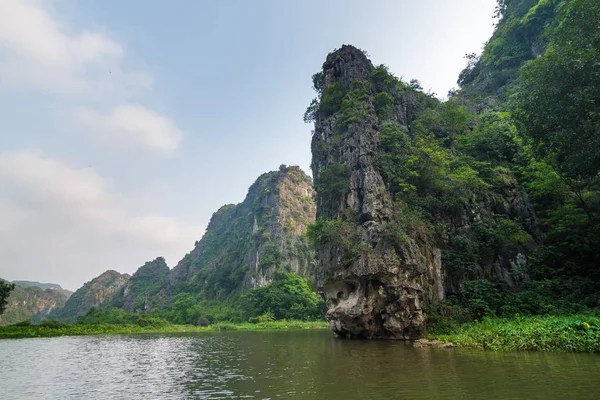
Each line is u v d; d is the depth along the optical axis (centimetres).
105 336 5681
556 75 2267
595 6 2170
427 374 1321
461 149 3894
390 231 2662
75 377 1706
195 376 1603
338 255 2914
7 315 17650
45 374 1819
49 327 6781
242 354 2448
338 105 4088
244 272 12025
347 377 1362
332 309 3131
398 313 2666
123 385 1474
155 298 14050
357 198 3141
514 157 3722
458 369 1376
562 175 2898
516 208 3250
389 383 1216
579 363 1366
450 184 3192
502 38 6191
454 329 2414
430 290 2783
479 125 4181
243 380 1438
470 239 3006
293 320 7744
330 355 2045
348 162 3400
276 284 8988
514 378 1173
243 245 13512
